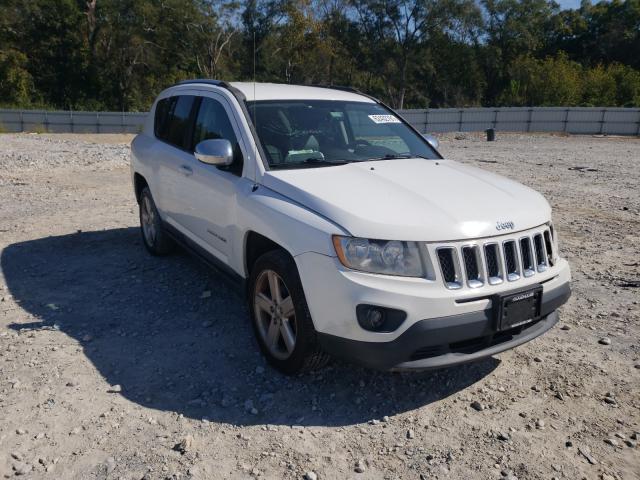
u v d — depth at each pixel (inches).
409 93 2486.5
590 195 412.5
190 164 196.9
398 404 141.3
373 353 127.3
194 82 219.8
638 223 323.9
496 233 133.8
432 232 128.6
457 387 148.9
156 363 159.3
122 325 183.3
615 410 138.4
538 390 147.2
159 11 2220.7
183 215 208.2
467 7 2218.3
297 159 165.8
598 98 2011.6
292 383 149.6
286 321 147.5
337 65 2386.8
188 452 122.0
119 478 114.0
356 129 191.9
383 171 160.1
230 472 116.3
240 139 169.6
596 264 247.8
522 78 2172.7
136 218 325.1
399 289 125.0
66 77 2292.1
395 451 123.9
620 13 2541.8
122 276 228.7
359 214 131.3
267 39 2237.9
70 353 164.1
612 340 173.8
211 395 143.8
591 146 920.3
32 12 2176.4
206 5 2234.3
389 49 2295.8
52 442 124.7
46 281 222.7
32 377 150.3
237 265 168.2
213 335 176.4
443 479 115.3
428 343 125.7
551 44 2687.0
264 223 147.4
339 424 133.1
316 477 115.3
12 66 2156.7
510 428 131.7
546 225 150.1
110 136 1400.1
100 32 2281.0
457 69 2498.8
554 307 146.3
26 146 721.6
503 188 157.2
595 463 119.9
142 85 2385.6
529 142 1040.8
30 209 345.4
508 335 140.3
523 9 2407.7
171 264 243.0
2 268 237.5
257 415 135.9
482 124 1364.4
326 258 129.8
